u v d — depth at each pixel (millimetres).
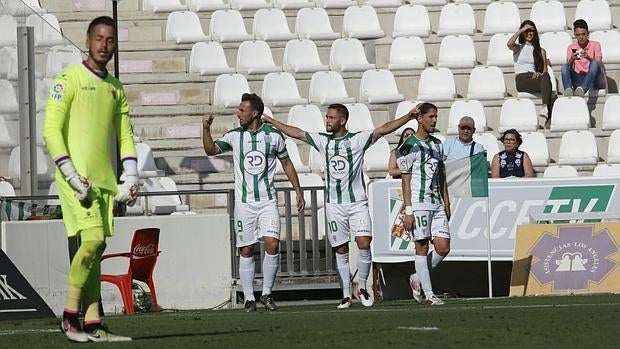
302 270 43031
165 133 54281
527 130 54844
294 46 59906
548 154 53812
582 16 64062
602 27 63719
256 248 44562
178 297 41188
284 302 41656
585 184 41125
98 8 61812
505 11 63312
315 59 59969
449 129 55312
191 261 41250
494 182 41438
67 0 61938
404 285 43000
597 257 38969
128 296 37375
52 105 21266
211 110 55000
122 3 63375
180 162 52094
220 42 60312
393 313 29406
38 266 40125
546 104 55844
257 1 63938
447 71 58375
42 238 40125
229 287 41250
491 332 22562
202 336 22750
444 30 62219
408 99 58781
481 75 58250
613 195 41031
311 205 43281
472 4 64250
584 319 25266
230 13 61969
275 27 62219
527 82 57531
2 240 39938
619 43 61562
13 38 42812
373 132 35844
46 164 43281
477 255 41125
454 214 41344
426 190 35750
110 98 21812
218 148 35531
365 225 35781
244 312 33969
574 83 57062
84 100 21500
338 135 35875
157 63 58625
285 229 47281
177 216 41219
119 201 21844
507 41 60438
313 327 24609
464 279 43531
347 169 35750
